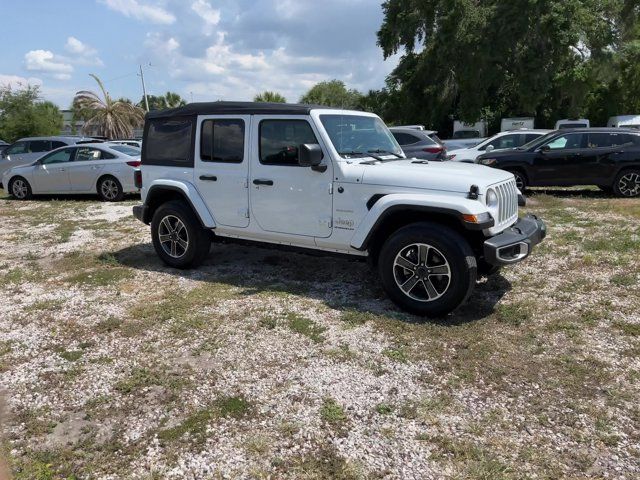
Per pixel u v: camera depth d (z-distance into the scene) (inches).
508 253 177.2
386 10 1263.5
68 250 293.0
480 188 171.5
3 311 198.7
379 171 188.1
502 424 121.5
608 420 122.0
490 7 1082.7
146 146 253.0
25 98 1510.8
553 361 149.9
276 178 209.6
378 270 189.9
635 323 173.6
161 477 106.3
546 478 103.9
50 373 149.5
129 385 140.3
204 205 233.0
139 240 314.3
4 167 618.8
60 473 108.0
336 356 155.0
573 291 205.9
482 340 163.9
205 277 235.8
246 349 161.6
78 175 488.4
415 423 122.6
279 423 123.3
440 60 1156.5
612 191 455.2
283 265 251.4
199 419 125.1
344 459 110.5
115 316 191.2
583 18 1027.3
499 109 1330.0
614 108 1396.4
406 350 158.1
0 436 120.9
